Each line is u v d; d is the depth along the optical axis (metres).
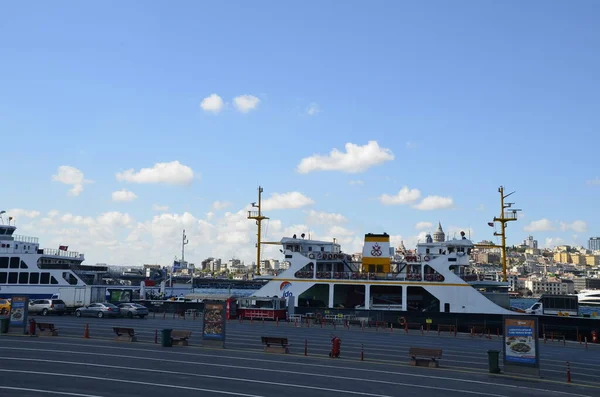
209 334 35.25
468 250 60.94
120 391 20.88
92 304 60.97
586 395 22.81
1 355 29.09
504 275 66.38
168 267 184.00
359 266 64.19
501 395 22.28
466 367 30.27
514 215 67.19
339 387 22.98
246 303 63.31
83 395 20.03
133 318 61.09
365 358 32.56
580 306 120.00
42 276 69.62
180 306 68.75
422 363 30.23
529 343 27.58
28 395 19.80
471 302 54.56
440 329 53.56
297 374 25.88
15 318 40.09
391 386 23.58
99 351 31.64
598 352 41.56
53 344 34.31
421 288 60.62
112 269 100.19
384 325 55.97
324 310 58.34
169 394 20.58
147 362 28.06
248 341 39.69
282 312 59.75
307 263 60.50
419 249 62.00
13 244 73.62
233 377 24.50
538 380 26.34
